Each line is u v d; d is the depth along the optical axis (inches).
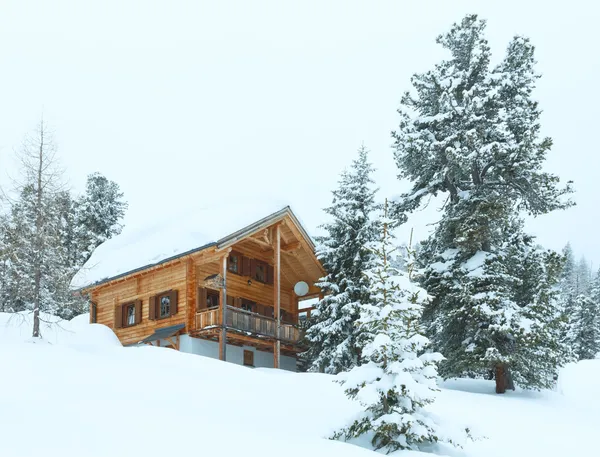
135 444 425.1
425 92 1176.8
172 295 1229.7
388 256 635.5
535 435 711.7
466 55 1176.2
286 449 478.6
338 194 1248.8
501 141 1101.1
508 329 975.0
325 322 1168.2
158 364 815.7
